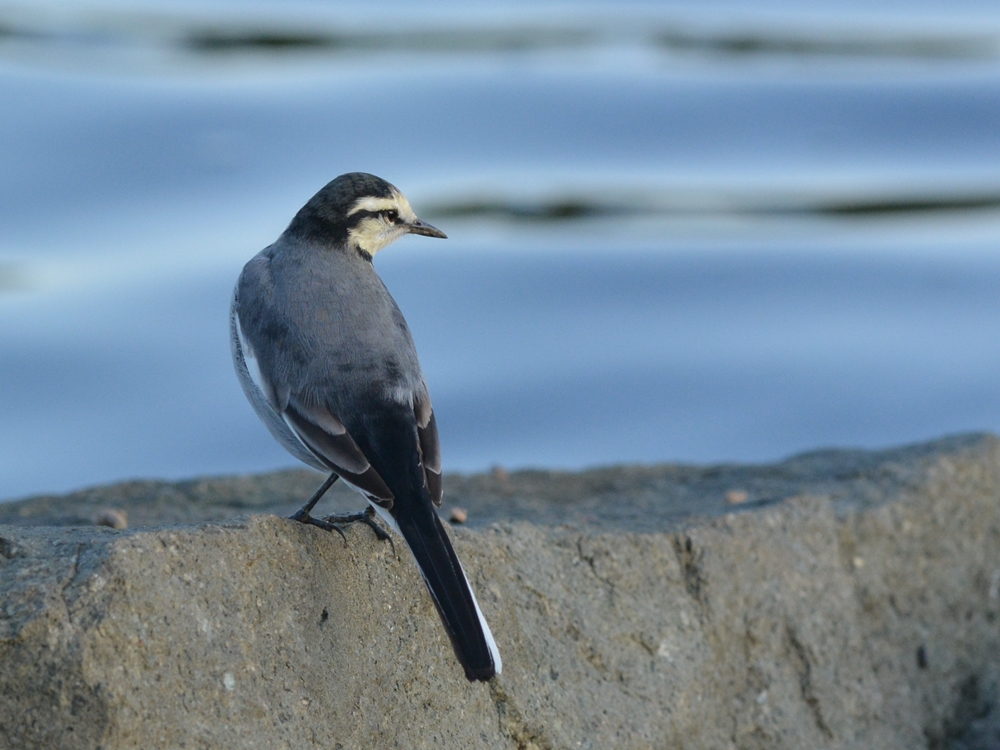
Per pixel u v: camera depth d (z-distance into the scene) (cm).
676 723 1167
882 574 1449
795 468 1700
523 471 1797
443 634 1030
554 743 1080
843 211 3409
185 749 834
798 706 1290
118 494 1600
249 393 1061
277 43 4694
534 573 1152
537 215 3359
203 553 887
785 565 1335
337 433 963
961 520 1549
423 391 1009
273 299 1055
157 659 837
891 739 1361
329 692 933
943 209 3422
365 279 1084
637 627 1190
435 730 1011
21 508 1526
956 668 1480
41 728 800
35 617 812
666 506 1523
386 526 1030
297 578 942
